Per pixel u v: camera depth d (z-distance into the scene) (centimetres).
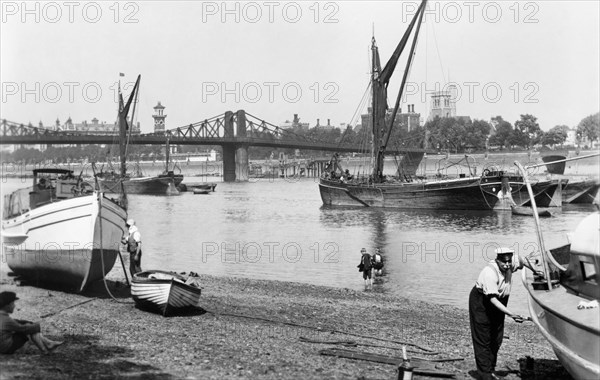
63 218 2623
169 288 2150
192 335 1867
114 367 1445
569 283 1387
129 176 15625
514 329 2266
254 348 1706
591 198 9775
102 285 2880
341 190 11288
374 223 8138
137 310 2275
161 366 1469
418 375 1473
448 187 9438
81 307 2300
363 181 11412
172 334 1873
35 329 1545
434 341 1981
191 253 5259
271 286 3253
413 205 10050
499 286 1354
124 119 15362
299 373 1434
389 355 1698
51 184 2994
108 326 1967
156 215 9788
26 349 1589
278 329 2047
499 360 1694
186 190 17638
